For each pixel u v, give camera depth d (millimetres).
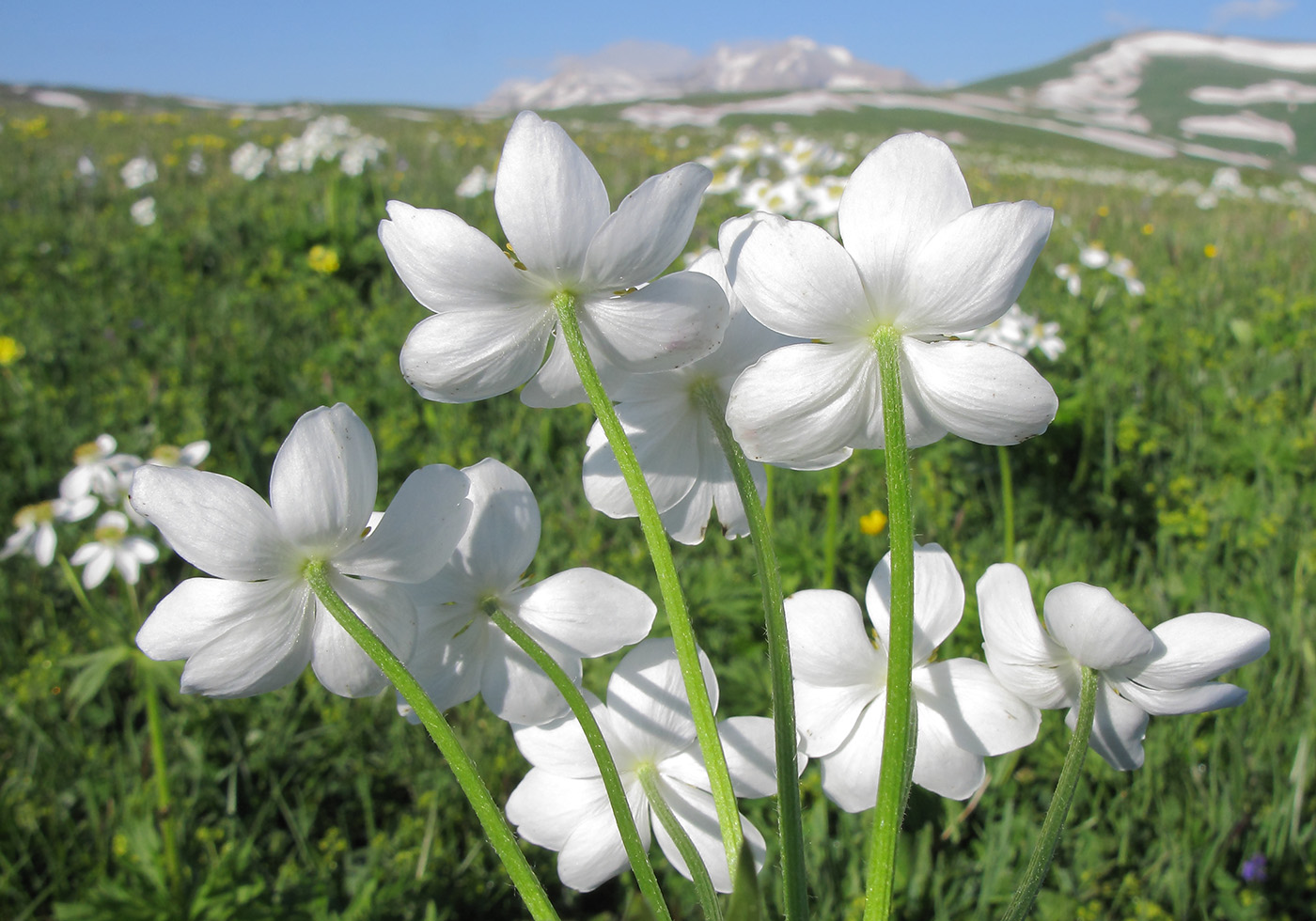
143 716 403
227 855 309
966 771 149
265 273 1043
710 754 122
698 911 299
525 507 144
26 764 369
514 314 133
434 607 142
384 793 368
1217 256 1236
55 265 1066
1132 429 552
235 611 129
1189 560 456
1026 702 149
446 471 131
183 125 3213
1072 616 133
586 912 323
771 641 116
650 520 122
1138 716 147
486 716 376
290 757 369
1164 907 289
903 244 123
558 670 130
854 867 295
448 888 319
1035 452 559
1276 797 311
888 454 117
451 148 2285
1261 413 606
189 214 1373
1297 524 479
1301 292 1035
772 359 129
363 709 384
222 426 649
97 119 3301
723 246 128
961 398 129
